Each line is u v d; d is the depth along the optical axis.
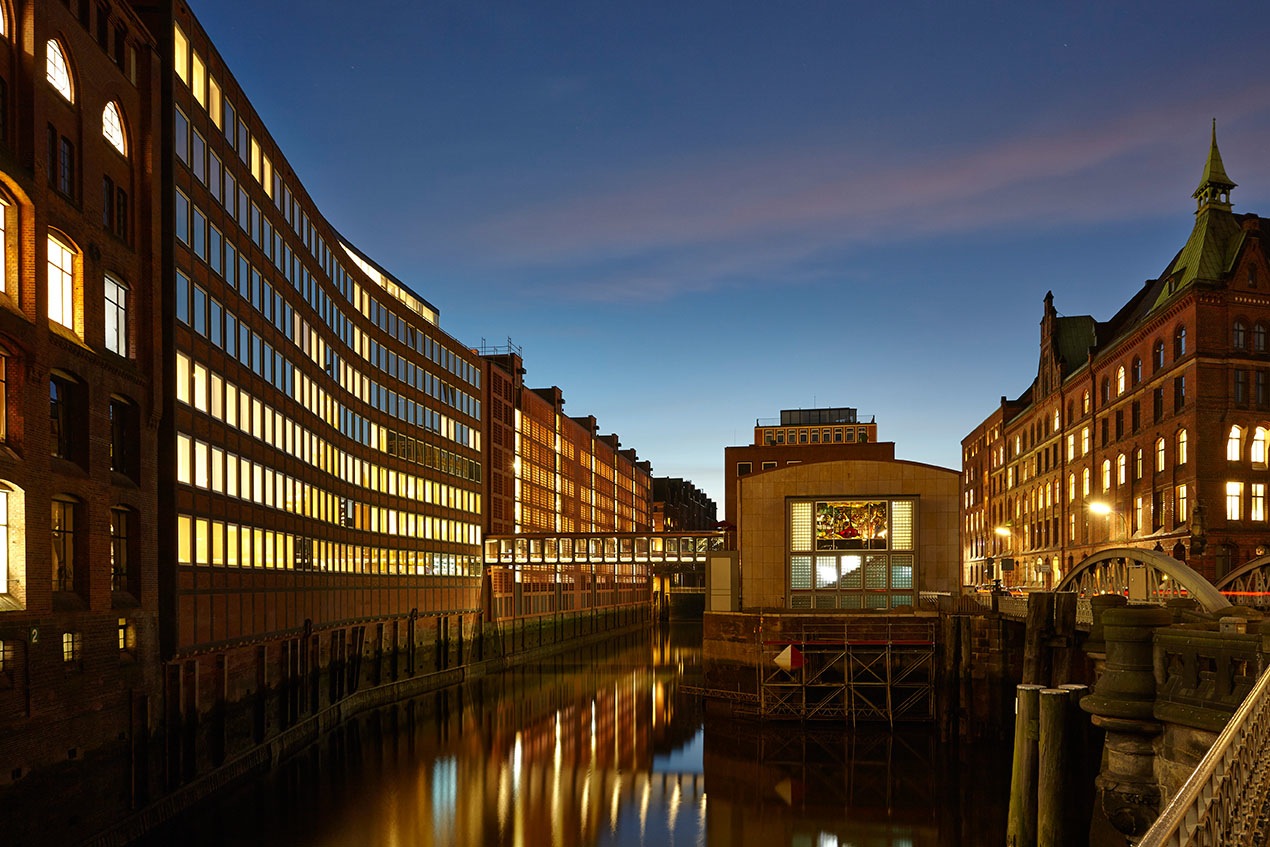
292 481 51.75
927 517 59.16
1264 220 60.56
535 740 52.12
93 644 29.53
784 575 60.19
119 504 32.19
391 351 74.81
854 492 59.97
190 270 38.19
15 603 25.61
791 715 51.81
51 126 28.81
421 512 80.50
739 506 61.28
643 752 48.06
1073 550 75.00
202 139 39.88
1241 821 7.59
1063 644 37.16
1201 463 53.06
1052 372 82.31
